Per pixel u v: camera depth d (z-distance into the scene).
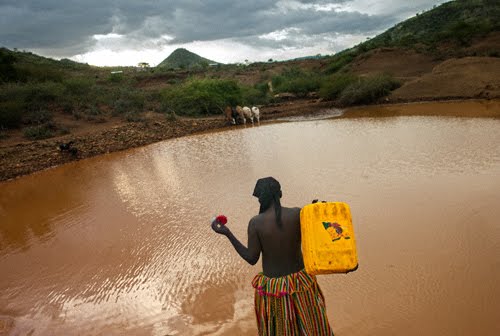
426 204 6.14
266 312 2.36
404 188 7.01
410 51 42.78
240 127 20.30
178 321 4.00
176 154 14.04
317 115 22.14
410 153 9.52
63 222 7.81
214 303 4.24
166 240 6.13
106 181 10.95
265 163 10.45
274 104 30.28
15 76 28.48
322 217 2.17
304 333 2.29
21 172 13.56
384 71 40.34
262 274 2.44
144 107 25.64
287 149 12.12
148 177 10.76
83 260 5.84
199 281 4.75
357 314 3.68
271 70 62.59
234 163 11.04
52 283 5.26
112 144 17.11
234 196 7.91
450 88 22.20
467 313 3.52
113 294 4.75
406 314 3.60
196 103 26.33
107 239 6.52
